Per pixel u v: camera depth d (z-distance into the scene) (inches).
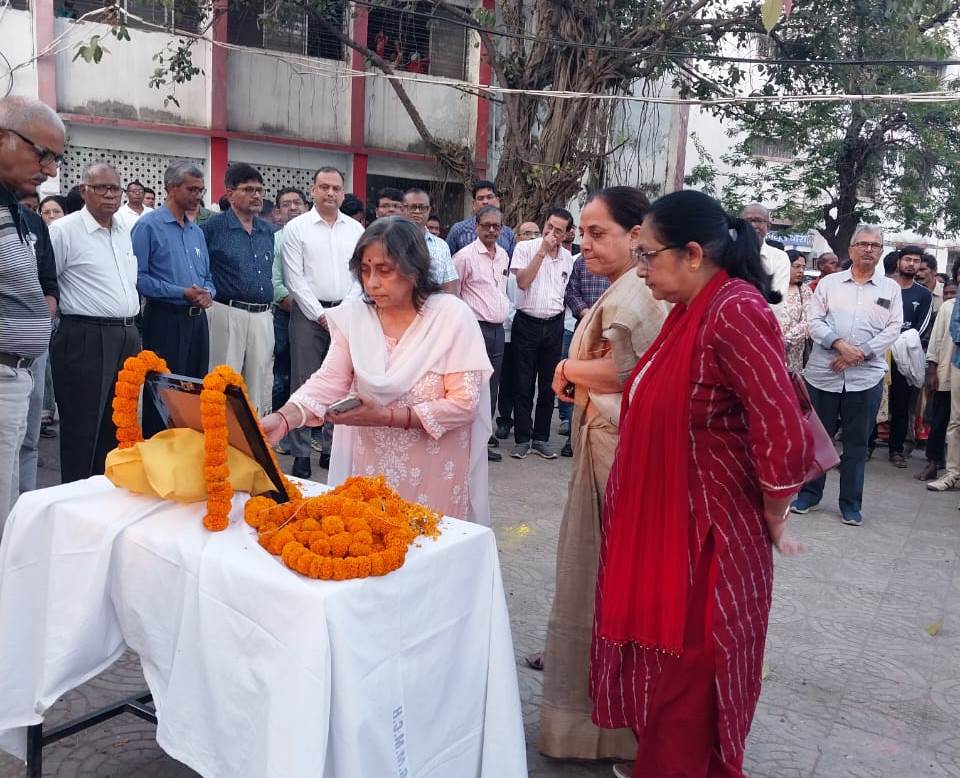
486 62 504.7
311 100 500.1
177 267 195.9
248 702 74.7
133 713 102.7
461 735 87.0
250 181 209.3
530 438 269.9
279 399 262.1
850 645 150.3
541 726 107.2
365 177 522.0
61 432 181.9
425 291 105.7
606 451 101.7
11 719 91.9
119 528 85.8
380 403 103.6
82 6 437.4
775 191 577.9
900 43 422.6
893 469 299.1
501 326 252.1
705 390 83.7
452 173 529.7
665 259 84.7
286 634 71.5
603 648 92.8
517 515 207.2
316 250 217.6
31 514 90.1
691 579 85.2
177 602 81.7
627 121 541.3
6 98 124.4
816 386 224.2
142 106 457.4
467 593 86.3
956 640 154.9
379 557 73.7
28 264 128.3
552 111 442.6
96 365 179.2
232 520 86.7
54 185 440.8
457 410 104.0
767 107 486.9
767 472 80.7
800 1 422.9
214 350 213.9
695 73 481.4
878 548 205.8
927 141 487.5
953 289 352.5
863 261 219.5
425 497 109.0
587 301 255.6
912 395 326.6
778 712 126.1
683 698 86.7
